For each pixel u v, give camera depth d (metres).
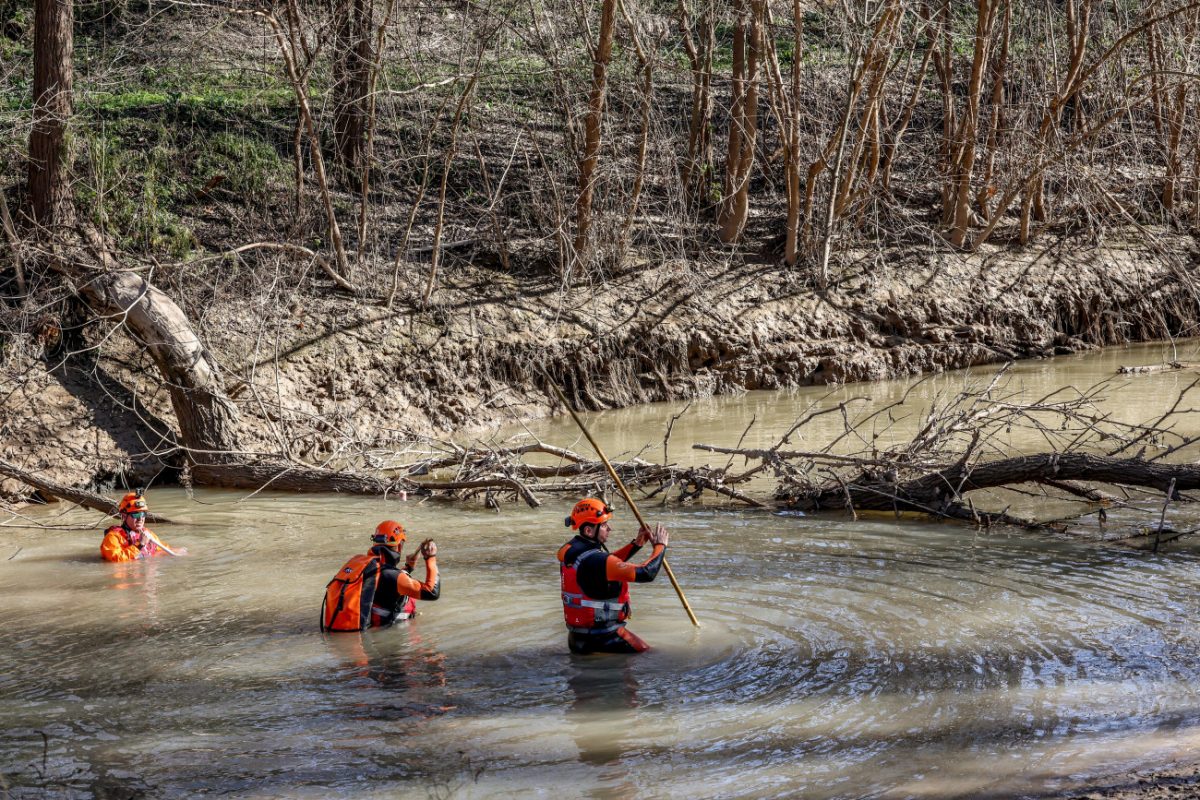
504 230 19.78
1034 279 22.19
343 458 14.98
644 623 7.36
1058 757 5.02
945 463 11.34
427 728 5.58
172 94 20.97
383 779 4.98
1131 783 4.68
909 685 6.05
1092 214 22.50
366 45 18.12
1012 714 5.59
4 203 14.19
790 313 20.06
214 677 6.49
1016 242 23.06
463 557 9.52
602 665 6.51
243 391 14.97
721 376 19.14
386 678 6.38
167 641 7.27
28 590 8.73
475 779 4.94
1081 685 5.99
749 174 20.88
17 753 5.42
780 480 12.47
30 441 13.20
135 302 13.12
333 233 17.23
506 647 6.91
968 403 16.67
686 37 20.98
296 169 19.38
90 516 11.98
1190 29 22.11
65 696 6.25
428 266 18.59
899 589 8.09
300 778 5.02
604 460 7.12
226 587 8.74
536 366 17.70
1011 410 11.63
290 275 16.89
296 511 11.95
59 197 15.20
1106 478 10.09
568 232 19.23
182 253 16.50
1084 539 9.67
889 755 5.11
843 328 20.19
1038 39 22.62
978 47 21.06
